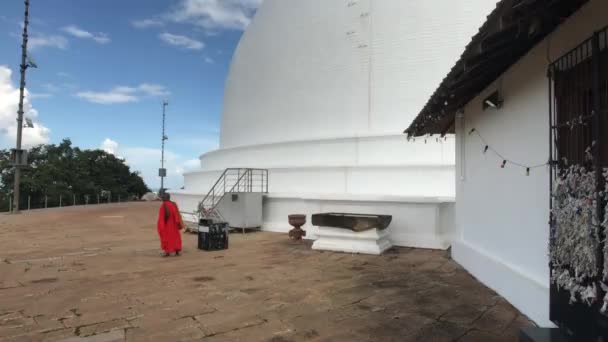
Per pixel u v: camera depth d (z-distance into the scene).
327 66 15.58
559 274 4.05
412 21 14.18
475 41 4.25
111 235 13.72
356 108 14.82
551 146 4.37
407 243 10.71
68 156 48.53
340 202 11.81
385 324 5.00
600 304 3.38
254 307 5.67
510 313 5.37
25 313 5.46
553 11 3.89
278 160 16.17
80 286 6.85
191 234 13.98
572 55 4.04
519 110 5.53
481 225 7.25
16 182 23.81
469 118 7.91
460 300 5.96
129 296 6.23
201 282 7.08
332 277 7.41
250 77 19.12
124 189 51.56
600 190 3.39
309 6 16.47
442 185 12.49
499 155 6.32
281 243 11.38
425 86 13.86
